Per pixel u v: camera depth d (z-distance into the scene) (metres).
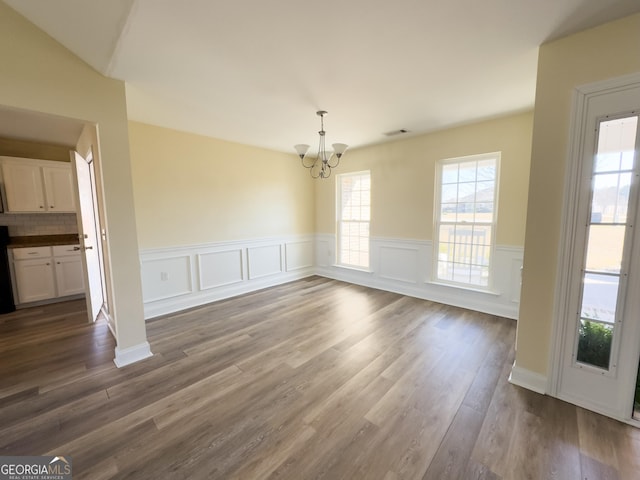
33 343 2.81
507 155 3.25
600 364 1.82
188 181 3.81
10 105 1.81
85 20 1.67
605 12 1.54
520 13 1.54
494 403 1.92
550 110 1.84
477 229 3.62
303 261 5.56
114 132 2.28
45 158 4.04
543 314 1.99
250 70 2.14
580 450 1.54
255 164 4.60
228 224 4.29
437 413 1.83
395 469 1.44
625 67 1.60
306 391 2.07
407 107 2.90
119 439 1.64
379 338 2.91
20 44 1.83
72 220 4.41
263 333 3.05
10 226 3.95
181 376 2.27
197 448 1.57
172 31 1.68
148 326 3.25
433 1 1.44
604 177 1.71
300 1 1.43
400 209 4.31
